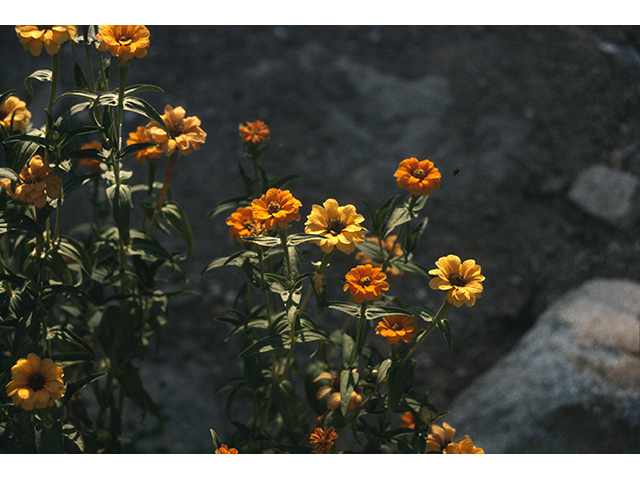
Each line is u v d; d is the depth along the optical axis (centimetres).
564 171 425
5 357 208
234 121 459
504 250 388
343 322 363
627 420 262
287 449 188
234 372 339
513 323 358
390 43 522
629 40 510
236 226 167
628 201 394
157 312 252
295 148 444
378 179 427
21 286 166
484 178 423
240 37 522
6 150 173
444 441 179
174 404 312
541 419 275
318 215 153
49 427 159
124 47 152
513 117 457
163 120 173
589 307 328
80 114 427
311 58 508
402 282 376
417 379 336
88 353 191
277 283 167
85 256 175
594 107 461
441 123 459
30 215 192
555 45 506
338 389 177
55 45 152
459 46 515
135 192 411
